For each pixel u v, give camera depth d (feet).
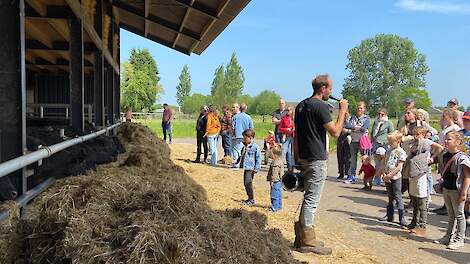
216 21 33.86
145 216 10.05
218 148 75.46
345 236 23.40
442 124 30.30
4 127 12.51
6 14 12.41
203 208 11.66
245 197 31.45
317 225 25.38
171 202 10.77
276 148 27.91
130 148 26.89
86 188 10.98
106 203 10.50
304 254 19.62
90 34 28.99
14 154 12.52
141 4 40.14
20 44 12.46
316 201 20.10
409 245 22.33
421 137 24.58
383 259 19.89
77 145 19.72
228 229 11.75
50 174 15.74
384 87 327.47
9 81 12.48
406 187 31.24
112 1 40.22
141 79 262.47
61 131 20.12
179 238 9.94
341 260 19.15
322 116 19.62
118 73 52.70
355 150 41.98
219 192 32.63
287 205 29.91
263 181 39.99
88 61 46.32
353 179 41.96
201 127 51.08
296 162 20.85
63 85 54.44
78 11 24.03
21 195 12.53
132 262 9.19
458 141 22.20
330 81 20.20
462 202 21.91
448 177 22.26
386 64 328.29
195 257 9.93
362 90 336.29
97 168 17.79
